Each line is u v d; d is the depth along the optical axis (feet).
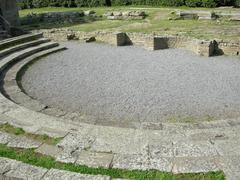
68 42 79.05
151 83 47.98
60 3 148.66
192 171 21.72
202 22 88.84
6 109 34.73
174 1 122.31
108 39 76.07
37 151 25.25
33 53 67.05
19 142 26.66
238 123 32.60
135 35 73.05
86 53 67.97
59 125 30.30
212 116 36.50
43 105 39.32
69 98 43.01
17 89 45.75
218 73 51.88
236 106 39.04
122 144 26.00
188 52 66.08
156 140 26.58
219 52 64.08
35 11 140.67
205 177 21.08
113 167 22.67
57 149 25.54
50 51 68.80
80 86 47.60
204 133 27.86
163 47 70.08
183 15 95.45
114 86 47.16
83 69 56.39
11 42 69.31
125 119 36.06
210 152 24.11
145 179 21.25
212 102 40.37
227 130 28.40
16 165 22.93
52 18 111.96
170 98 41.96
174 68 55.26
